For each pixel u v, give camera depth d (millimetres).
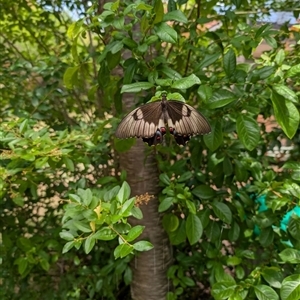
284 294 1357
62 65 2455
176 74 1510
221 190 1901
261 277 1728
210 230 1893
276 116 1421
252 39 1743
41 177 2061
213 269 1861
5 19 2756
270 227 1789
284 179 1863
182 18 1406
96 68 2771
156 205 2100
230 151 1876
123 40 1479
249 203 1884
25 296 2330
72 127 2436
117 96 1766
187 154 2301
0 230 2408
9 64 2836
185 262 2127
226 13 1952
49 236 2209
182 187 1775
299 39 1833
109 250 2277
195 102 2123
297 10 2172
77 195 1493
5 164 2016
